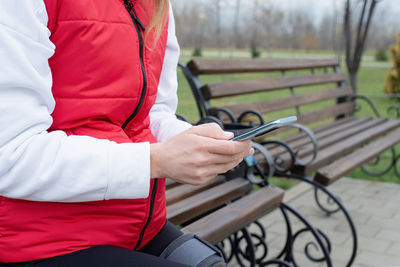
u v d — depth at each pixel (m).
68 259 0.82
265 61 3.52
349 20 6.18
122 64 0.88
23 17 0.73
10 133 0.71
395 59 11.73
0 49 0.70
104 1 0.86
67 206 0.82
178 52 1.28
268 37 27.41
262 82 3.43
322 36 31.77
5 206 0.79
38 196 0.75
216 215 1.74
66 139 0.77
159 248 1.05
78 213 0.84
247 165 2.18
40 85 0.74
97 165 0.75
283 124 0.82
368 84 16.78
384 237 3.12
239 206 1.86
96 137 0.87
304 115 3.97
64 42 0.83
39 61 0.75
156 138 1.20
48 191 0.75
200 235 1.55
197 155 0.80
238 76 13.36
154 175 0.81
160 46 1.06
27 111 0.73
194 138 0.80
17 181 0.72
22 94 0.73
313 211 3.60
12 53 0.70
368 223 3.38
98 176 0.75
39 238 0.81
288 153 2.82
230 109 2.96
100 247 0.86
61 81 0.85
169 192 2.00
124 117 0.94
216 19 16.11
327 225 3.32
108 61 0.86
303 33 31.02
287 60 3.88
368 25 6.01
